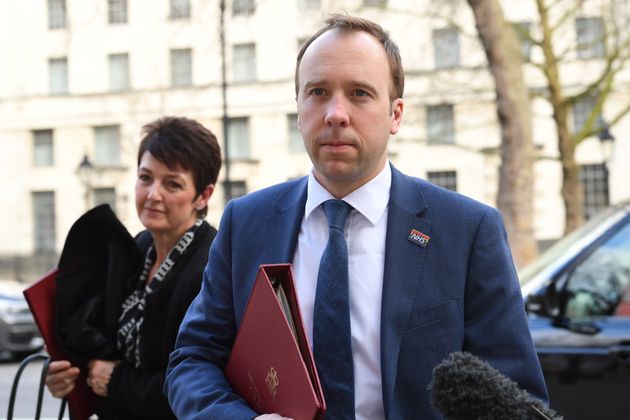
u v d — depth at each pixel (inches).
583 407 143.3
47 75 1327.5
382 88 70.6
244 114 1259.2
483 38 424.8
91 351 101.2
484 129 1148.5
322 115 69.9
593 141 1130.0
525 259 424.8
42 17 1326.3
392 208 74.4
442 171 1170.6
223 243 79.6
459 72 781.3
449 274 72.6
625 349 140.9
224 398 68.3
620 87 1056.8
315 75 70.0
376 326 71.3
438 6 619.2
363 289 72.2
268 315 65.1
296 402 62.1
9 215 1334.9
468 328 72.7
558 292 150.3
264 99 1251.2
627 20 585.9
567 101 608.1
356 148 69.8
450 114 766.5
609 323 145.1
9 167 1337.4
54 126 1325.0
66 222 1320.1
